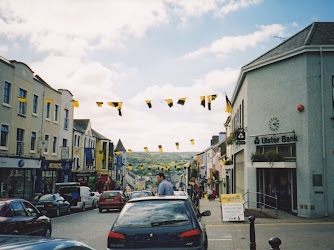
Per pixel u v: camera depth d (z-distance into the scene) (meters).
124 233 5.80
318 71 16.27
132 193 27.34
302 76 16.50
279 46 20.03
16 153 27.12
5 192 24.94
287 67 17.30
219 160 47.00
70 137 39.25
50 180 33.69
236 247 9.29
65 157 35.91
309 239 10.20
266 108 18.22
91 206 28.36
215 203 31.77
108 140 55.56
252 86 19.22
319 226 12.84
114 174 59.72
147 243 5.70
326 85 16.16
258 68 18.92
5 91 25.70
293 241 9.93
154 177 132.88
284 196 17.62
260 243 9.83
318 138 15.95
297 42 17.89
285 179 17.61
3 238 3.23
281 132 17.16
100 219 18.78
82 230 13.76
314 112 16.09
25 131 28.44
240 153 22.92
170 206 6.07
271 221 14.55
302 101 16.42
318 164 15.83
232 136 21.03
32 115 29.73
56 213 20.05
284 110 17.28
